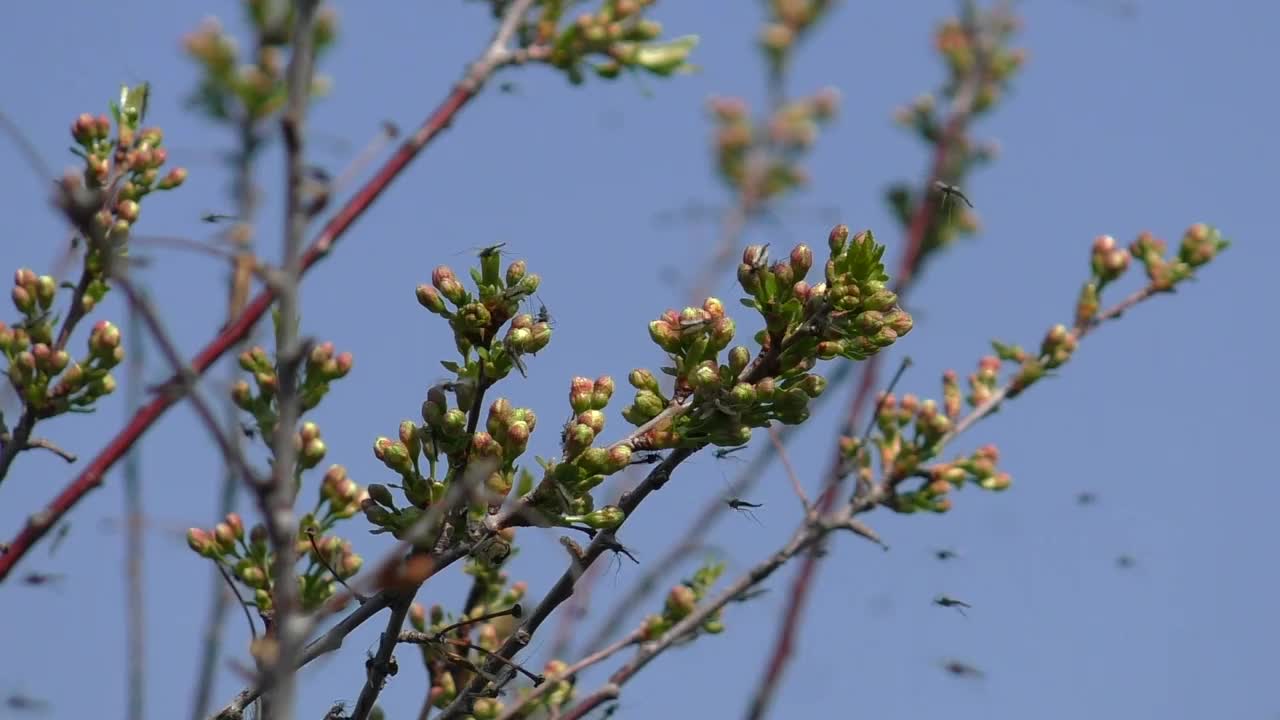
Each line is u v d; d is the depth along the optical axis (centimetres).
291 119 331
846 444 673
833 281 520
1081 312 780
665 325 530
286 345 325
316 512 539
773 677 601
